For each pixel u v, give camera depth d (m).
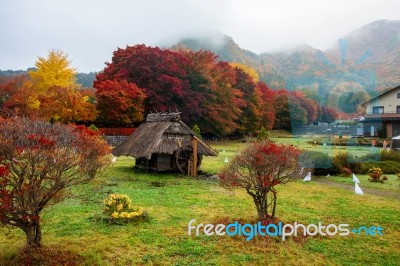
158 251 7.28
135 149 19.11
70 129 7.46
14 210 5.82
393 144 22.70
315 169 19.06
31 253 6.46
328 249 7.66
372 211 11.15
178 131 18.91
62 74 41.94
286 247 7.69
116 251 7.24
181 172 19.02
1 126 6.15
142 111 40.09
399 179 17.83
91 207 10.47
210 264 6.71
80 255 6.81
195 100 46.06
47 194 6.30
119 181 15.99
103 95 37.22
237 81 57.94
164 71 44.81
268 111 58.88
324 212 10.91
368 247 7.86
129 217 9.12
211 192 13.79
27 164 5.95
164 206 11.19
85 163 6.96
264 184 8.59
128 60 45.09
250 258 7.02
